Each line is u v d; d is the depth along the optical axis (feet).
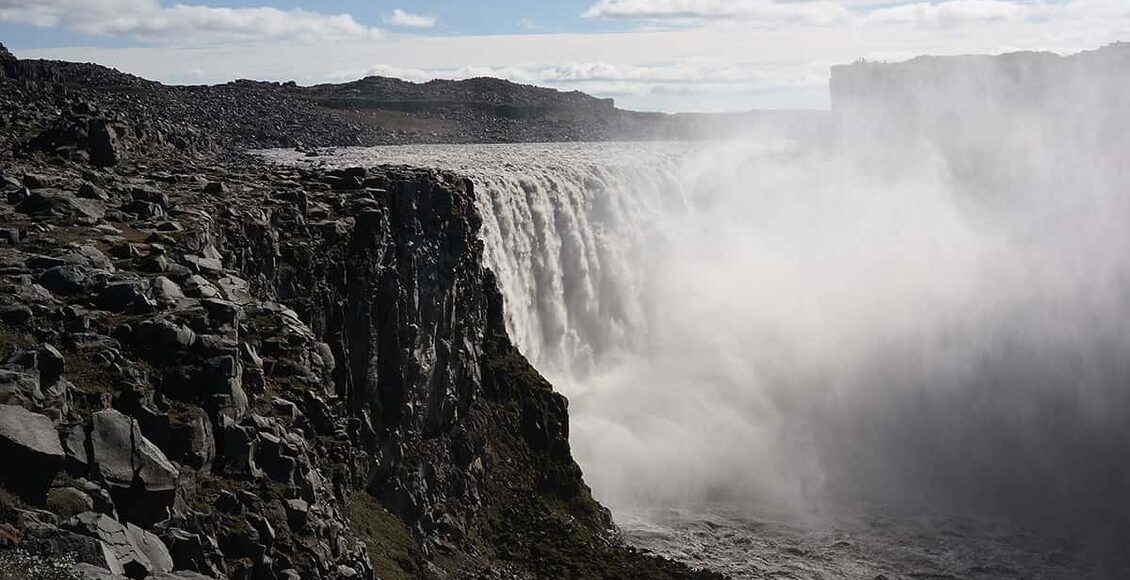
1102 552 237.45
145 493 83.15
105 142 182.39
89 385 90.68
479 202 275.18
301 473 99.35
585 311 320.70
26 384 84.28
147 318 101.71
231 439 95.20
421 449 176.65
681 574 185.57
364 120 554.05
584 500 201.05
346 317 165.99
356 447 156.97
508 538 184.85
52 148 178.29
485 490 190.08
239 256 145.69
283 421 104.27
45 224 126.93
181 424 91.76
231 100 463.01
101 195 145.07
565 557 182.19
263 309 122.52
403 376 173.99
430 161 331.98
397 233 186.19
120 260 118.62
